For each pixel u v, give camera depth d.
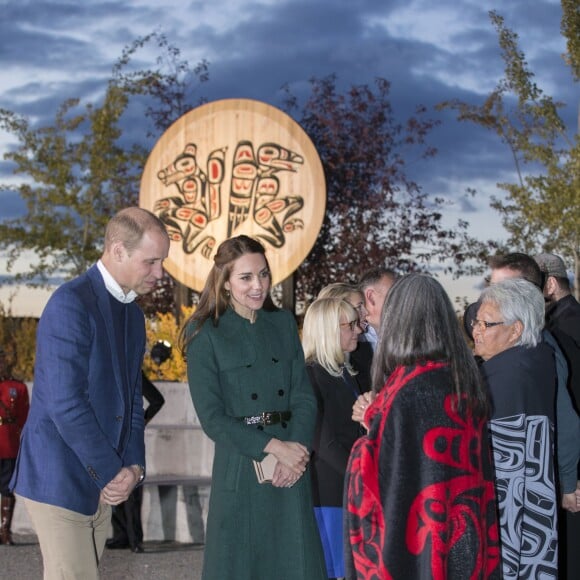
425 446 3.41
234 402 4.69
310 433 4.71
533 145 14.55
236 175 13.08
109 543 8.55
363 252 15.66
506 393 4.23
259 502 4.61
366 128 15.99
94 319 4.29
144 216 4.40
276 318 4.91
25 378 13.84
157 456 9.81
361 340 5.70
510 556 4.12
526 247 14.95
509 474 4.18
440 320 3.56
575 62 13.94
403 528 3.38
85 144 18.81
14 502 8.89
